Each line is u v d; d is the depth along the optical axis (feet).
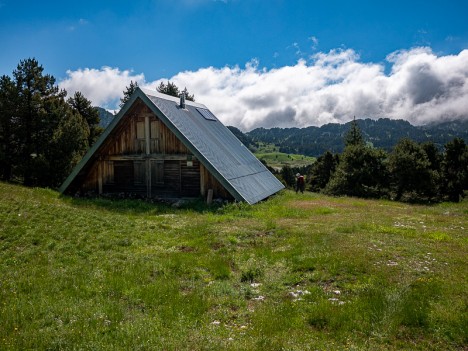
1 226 47.32
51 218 53.21
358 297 27.89
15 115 113.80
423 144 190.80
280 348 21.09
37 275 33.32
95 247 42.50
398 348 21.75
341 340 22.53
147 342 21.56
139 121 88.48
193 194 84.84
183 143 80.38
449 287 28.94
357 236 46.80
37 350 21.13
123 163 92.43
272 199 89.45
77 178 93.15
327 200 94.43
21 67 117.29
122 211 67.87
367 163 167.73
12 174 120.47
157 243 45.60
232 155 96.32
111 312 25.71
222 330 23.65
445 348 21.80
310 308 26.53
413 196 171.42
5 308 26.05
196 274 34.40
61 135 118.93
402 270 33.22
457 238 47.29
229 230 51.39
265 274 34.24
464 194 179.22
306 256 37.91
